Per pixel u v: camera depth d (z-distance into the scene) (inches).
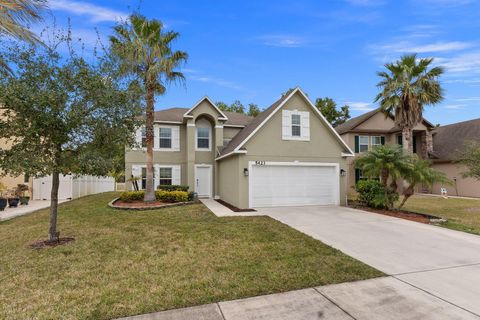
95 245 253.3
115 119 261.6
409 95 641.6
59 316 135.7
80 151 254.5
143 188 677.9
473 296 154.7
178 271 191.3
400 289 163.3
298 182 513.7
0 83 223.0
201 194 694.5
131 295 156.2
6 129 231.8
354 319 131.3
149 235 286.4
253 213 423.2
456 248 246.4
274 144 502.0
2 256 227.9
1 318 134.3
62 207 496.1
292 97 520.1
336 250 237.6
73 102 243.8
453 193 797.9
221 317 133.3
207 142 708.7
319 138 529.0
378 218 383.2
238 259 215.2
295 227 324.2
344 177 538.9
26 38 218.5
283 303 146.7
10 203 537.3
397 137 893.8
